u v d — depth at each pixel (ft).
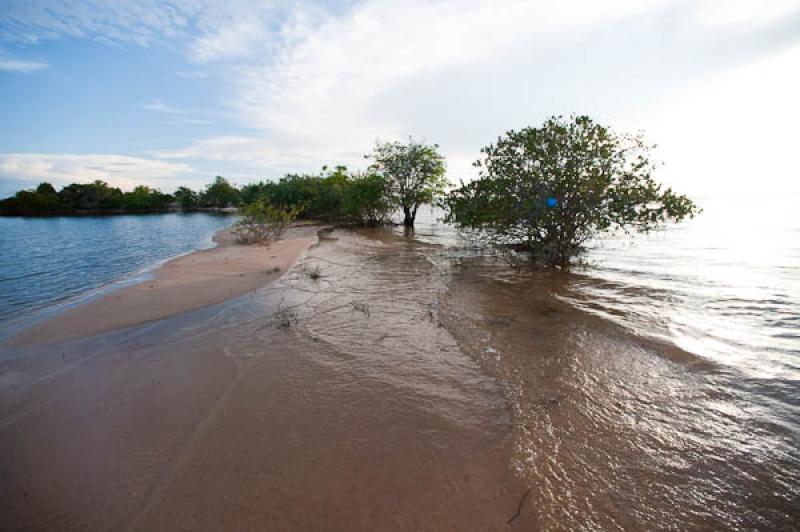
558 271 33.83
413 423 11.62
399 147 78.59
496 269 35.78
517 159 35.96
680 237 55.11
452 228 81.30
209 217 166.81
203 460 10.09
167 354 17.33
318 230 83.97
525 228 36.88
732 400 12.55
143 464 10.07
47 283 35.78
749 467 9.53
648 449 10.27
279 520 8.16
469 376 14.60
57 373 15.78
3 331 21.94
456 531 7.84
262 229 66.33
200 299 26.40
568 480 9.21
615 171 32.45
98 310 24.23
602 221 32.42
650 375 14.35
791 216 89.76
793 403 12.26
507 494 8.82
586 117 32.32
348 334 19.20
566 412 12.05
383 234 73.10
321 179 123.24
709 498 8.59
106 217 169.68
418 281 31.27
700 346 16.84
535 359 15.97
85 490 9.23
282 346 17.80
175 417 12.25
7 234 87.71
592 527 7.88
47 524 8.27
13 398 13.85
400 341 18.20
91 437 11.34
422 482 9.22
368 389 13.71
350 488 9.05
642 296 24.97
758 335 17.95
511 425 11.43
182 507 8.57
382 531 7.86
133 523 8.19
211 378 14.87
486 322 20.68
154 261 48.62
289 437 11.03
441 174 78.89
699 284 27.84
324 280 32.09
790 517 8.04
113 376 15.33
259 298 26.40
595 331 18.89
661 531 7.77
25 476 9.78
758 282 27.96
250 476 9.48
